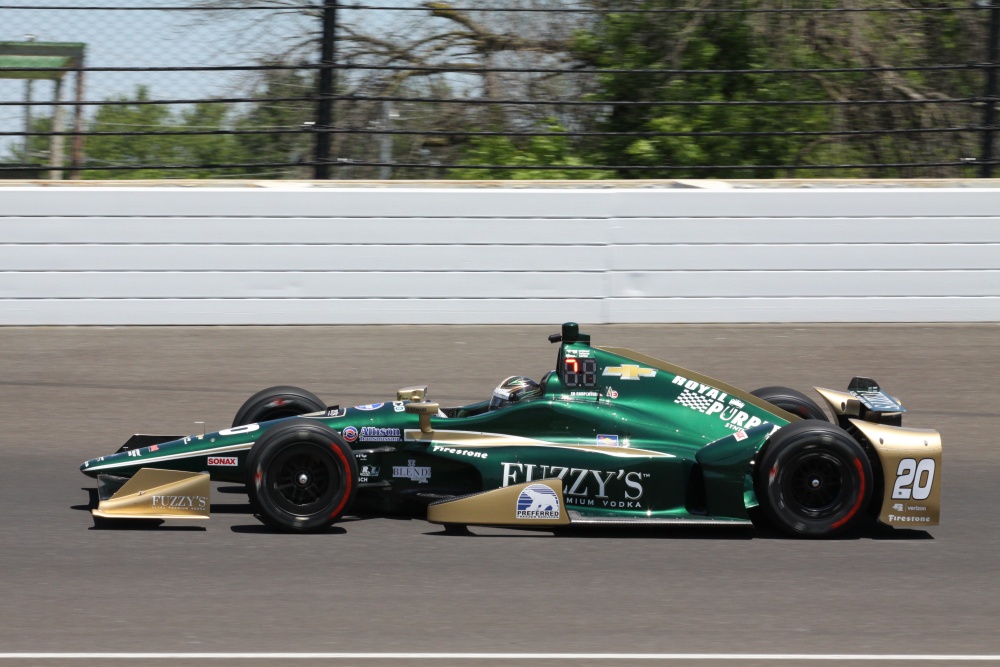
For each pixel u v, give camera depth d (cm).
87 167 3288
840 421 1967
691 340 2980
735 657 1298
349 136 3769
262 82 3872
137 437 1895
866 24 4306
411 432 1806
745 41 4266
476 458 1783
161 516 1719
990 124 3478
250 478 1705
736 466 1744
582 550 1692
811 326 3108
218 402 2547
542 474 1772
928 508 1766
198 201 3019
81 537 1709
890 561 1672
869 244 3116
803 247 3108
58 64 3372
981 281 3139
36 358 2798
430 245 3066
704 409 1856
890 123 4266
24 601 1439
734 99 4309
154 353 2853
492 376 2728
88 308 3022
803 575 1598
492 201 3064
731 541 1753
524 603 1462
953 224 3117
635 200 3080
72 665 1245
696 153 4122
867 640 1359
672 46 4231
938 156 4147
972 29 3747
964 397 2662
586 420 1819
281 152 3822
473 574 1570
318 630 1357
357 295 3069
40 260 2998
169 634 1338
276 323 3064
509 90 4238
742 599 1493
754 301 3112
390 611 1424
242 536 1722
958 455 2306
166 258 3027
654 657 1293
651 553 1684
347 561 1612
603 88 4231
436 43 4569
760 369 2780
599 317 3098
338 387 2639
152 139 3759
